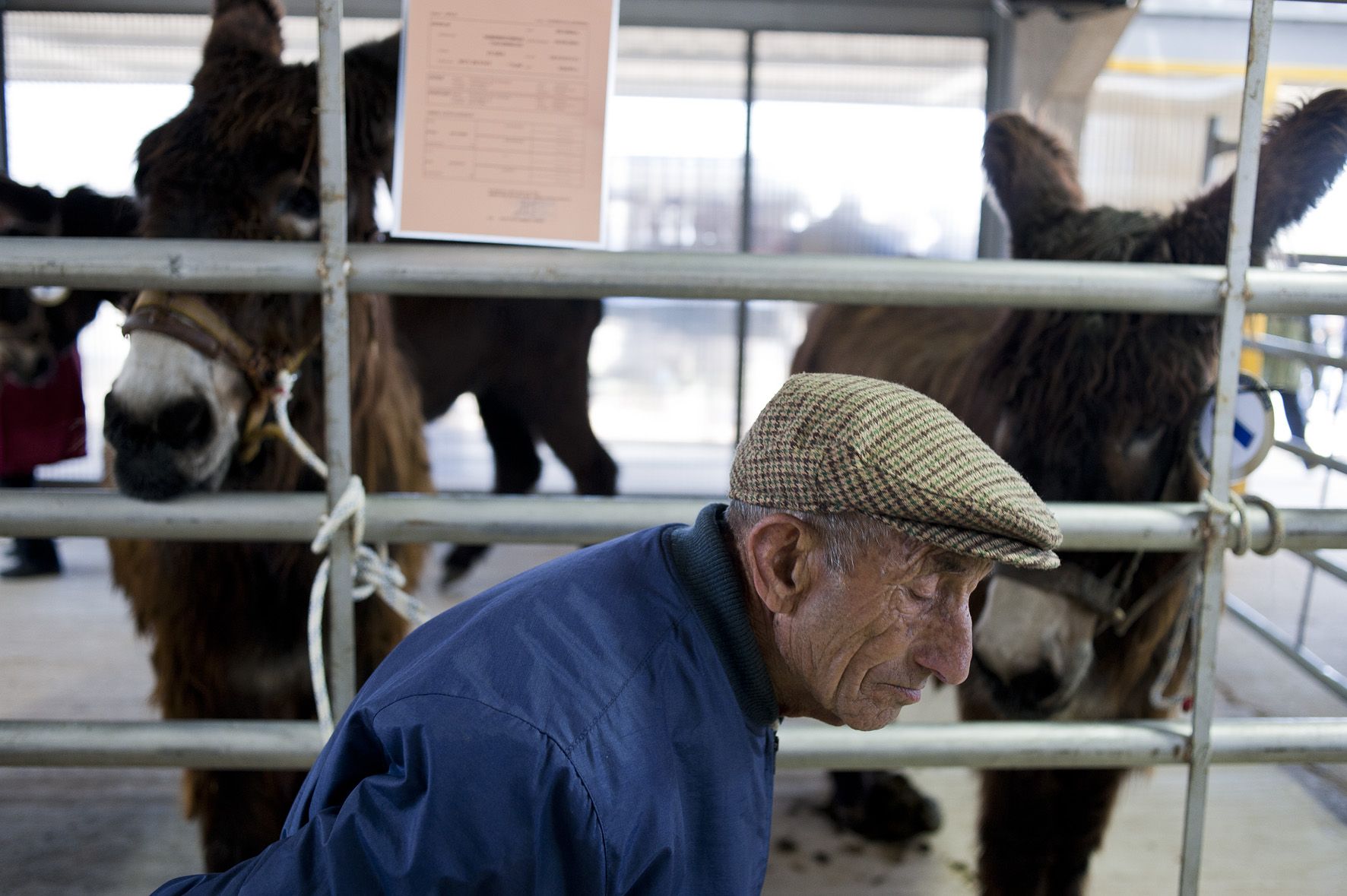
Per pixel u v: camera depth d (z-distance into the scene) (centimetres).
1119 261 166
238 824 175
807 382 74
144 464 127
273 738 129
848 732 136
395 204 123
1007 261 130
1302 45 533
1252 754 139
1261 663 352
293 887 66
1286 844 244
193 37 464
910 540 69
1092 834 190
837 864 227
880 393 71
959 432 70
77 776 263
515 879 66
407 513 128
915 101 500
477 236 124
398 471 184
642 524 131
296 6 451
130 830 238
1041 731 137
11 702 296
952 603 72
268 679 172
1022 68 461
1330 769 284
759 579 74
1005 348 178
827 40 491
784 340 581
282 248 120
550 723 67
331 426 124
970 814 251
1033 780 184
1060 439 164
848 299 128
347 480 125
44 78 462
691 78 498
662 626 75
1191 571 150
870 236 514
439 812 65
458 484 548
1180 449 163
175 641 171
